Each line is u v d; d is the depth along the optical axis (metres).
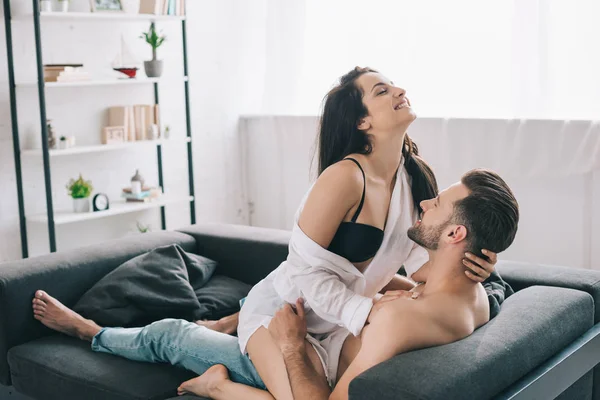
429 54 4.37
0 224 4.07
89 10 4.35
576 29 3.88
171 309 2.71
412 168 2.09
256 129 5.32
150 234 3.17
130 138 4.48
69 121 4.35
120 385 2.21
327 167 2.04
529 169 4.08
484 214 1.72
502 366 1.69
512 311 1.99
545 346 1.88
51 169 4.29
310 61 4.95
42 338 2.62
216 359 2.15
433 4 4.32
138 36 4.72
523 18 3.99
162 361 2.33
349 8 4.69
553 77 3.96
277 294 2.15
